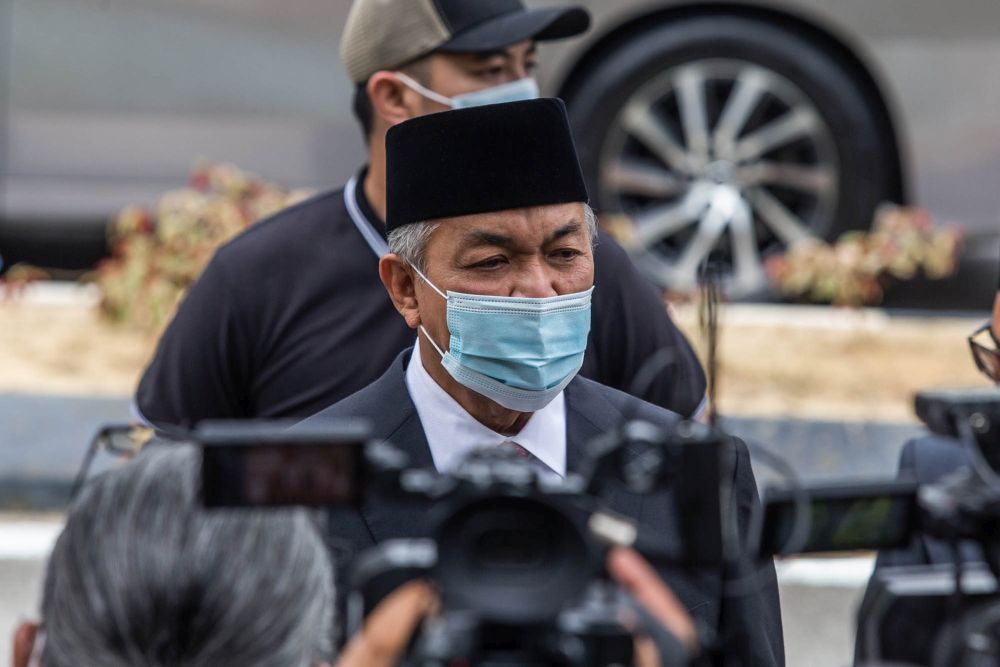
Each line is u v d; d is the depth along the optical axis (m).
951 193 18.52
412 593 3.95
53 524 13.41
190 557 3.91
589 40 18.25
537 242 6.05
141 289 16.77
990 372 6.73
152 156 19.27
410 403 6.37
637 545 4.38
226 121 19.06
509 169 6.00
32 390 15.98
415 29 8.63
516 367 6.08
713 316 4.74
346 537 5.95
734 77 18.28
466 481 3.94
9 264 20.69
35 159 19.42
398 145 6.23
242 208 16.58
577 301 6.17
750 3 18.23
